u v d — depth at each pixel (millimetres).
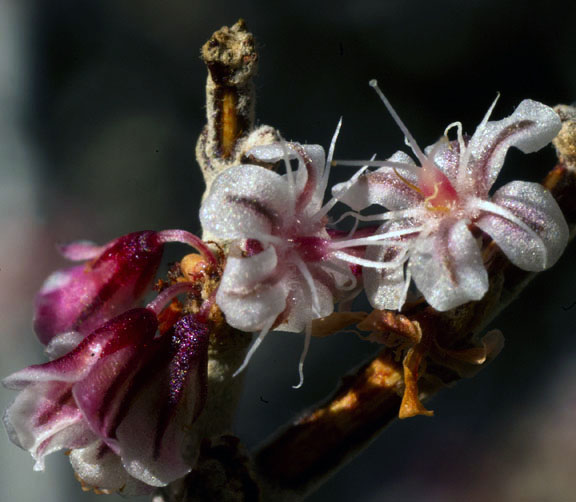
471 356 45
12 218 134
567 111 47
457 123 45
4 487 112
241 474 46
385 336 45
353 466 126
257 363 123
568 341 134
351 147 142
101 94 143
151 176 139
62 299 48
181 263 46
